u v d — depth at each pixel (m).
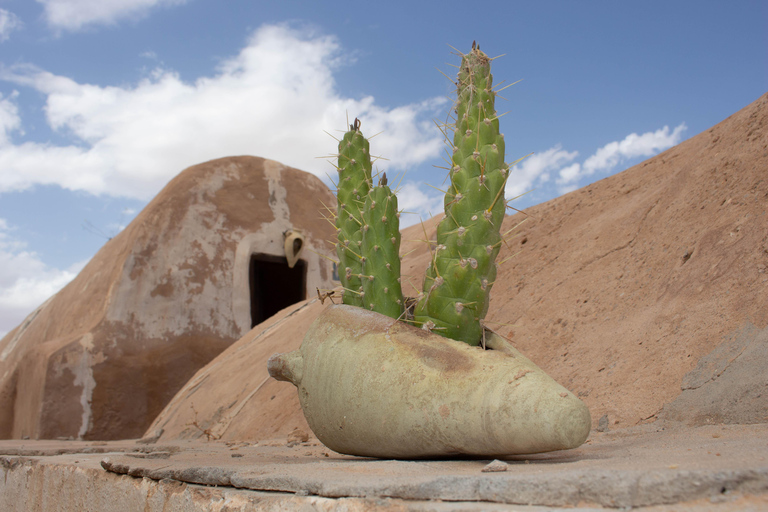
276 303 20.95
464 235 3.05
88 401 14.14
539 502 1.67
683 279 5.13
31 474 4.39
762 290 4.23
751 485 1.50
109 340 14.84
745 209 5.16
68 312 17.02
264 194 18.45
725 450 2.20
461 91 3.31
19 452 5.30
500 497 1.73
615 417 4.23
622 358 4.86
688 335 4.46
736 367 3.84
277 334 11.16
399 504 1.80
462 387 2.65
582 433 2.35
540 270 7.49
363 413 2.89
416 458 2.89
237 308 16.66
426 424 2.70
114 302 15.36
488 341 3.15
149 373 14.91
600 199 8.56
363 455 3.13
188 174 17.73
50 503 4.01
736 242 4.89
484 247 3.07
